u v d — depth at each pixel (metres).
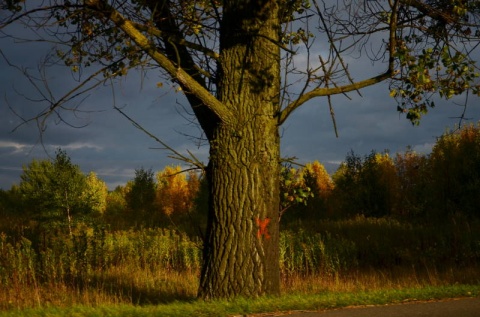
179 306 6.99
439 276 14.17
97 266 15.91
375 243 19.78
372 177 31.83
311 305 6.70
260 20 8.55
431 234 21.38
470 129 28.03
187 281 13.53
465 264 17.03
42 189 22.25
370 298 7.15
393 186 32.47
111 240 17.50
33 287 12.58
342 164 41.28
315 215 30.30
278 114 8.60
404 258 18.16
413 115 8.72
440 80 8.70
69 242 15.75
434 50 9.44
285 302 6.84
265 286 8.32
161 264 16.47
